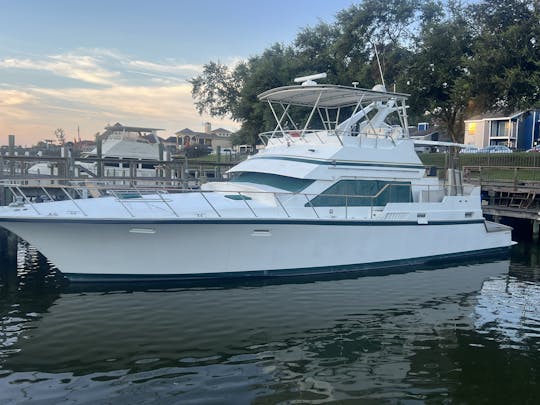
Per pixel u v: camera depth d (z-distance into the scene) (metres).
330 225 10.12
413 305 8.86
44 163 28.06
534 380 5.95
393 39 26.75
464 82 21.64
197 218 8.87
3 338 6.89
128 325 7.43
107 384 5.67
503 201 19.92
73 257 8.84
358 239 10.61
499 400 5.47
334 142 11.00
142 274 9.14
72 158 18.14
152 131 36.22
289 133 12.53
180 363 6.25
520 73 19.95
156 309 8.10
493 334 7.47
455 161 13.80
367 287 9.81
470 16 23.48
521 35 20.77
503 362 6.45
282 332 7.37
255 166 11.52
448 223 12.23
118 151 32.47
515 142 40.50
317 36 29.17
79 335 7.03
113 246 8.84
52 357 6.34
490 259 13.18
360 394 5.55
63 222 8.40
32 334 7.03
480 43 21.34
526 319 8.20
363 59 27.30
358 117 11.59
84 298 8.51
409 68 24.67
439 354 6.70
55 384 5.66
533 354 6.72
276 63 28.75
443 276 11.04
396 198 11.47
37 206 9.00
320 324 7.75
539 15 20.22
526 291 10.01
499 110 24.23
